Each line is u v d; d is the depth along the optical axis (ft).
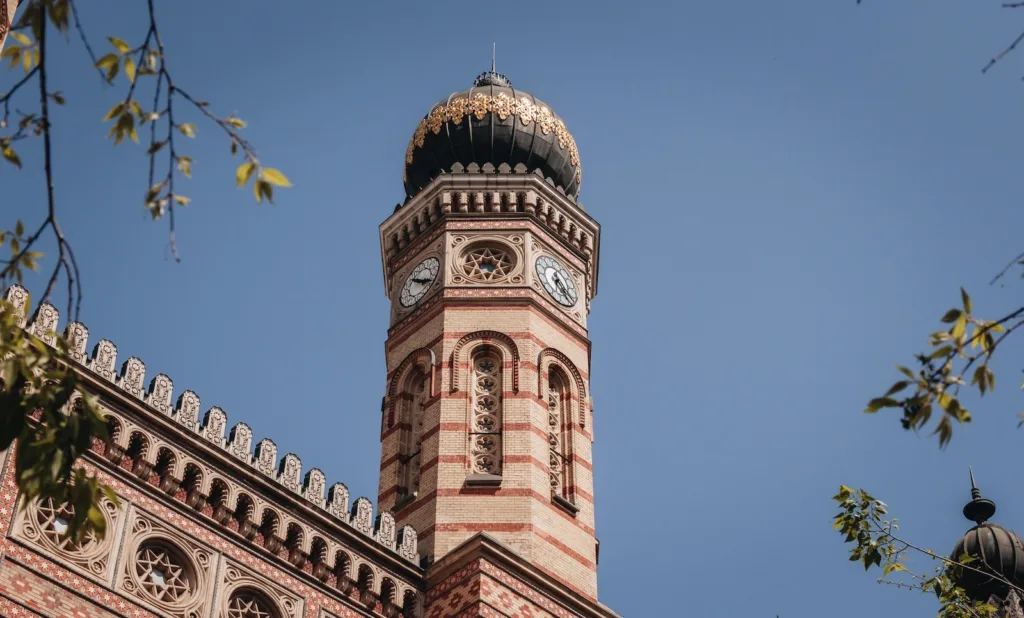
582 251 203.82
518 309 187.11
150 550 132.57
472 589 150.71
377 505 173.47
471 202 200.54
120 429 135.03
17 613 117.80
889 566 108.06
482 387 180.55
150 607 128.26
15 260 56.90
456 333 184.03
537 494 167.84
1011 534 194.80
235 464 142.82
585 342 192.24
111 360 138.51
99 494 56.65
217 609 133.59
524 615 152.46
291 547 143.74
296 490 147.13
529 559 159.22
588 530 170.81
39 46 51.29
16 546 121.08
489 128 209.36
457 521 163.53
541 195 202.08
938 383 56.18
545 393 180.45
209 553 136.36
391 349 189.98
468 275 191.83
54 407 55.42
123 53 52.85
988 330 55.83
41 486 54.39
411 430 180.96
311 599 142.72
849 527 109.09
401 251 202.80
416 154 212.64
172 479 136.87
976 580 191.62
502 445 172.04
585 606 158.51
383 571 151.33
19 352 56.65
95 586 125.08
